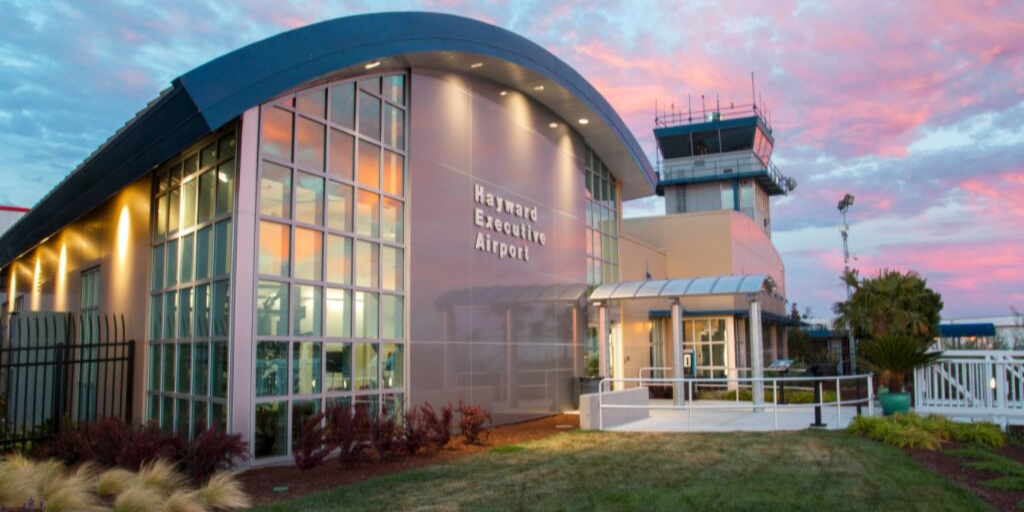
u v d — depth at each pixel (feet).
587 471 35.65
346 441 36.81
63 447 37.01
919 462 37.81
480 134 58.08
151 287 46.96
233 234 37.93
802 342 145.48
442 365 51.44
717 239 104.53
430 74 53.06
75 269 61.41
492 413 56.65
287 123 41.37
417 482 33.32
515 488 31.83
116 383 49.57
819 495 29.91
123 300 50.37
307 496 30.81
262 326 38.70
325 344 42.27
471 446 45.01
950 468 36.17
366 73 47.29
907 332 105.09
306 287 41.50
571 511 27.76
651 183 91.35
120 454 33.17
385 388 46.39
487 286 57.47
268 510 28.17
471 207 56.24
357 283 44.91
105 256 54.54
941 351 56.03
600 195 82.33
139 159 41.75
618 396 55.52
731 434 48.49
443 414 44.73
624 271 88.43
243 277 37.83
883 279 108.06
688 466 36.60
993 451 42.73
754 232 121.29
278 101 40.83
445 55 50.96
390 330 47.42
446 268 52.75
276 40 39.24
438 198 52.60
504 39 55.31
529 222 64.34
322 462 37.01
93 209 56.39
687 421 57.11
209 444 33.30
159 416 43.98
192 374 40.88
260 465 37.78
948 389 56.59
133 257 49.42
